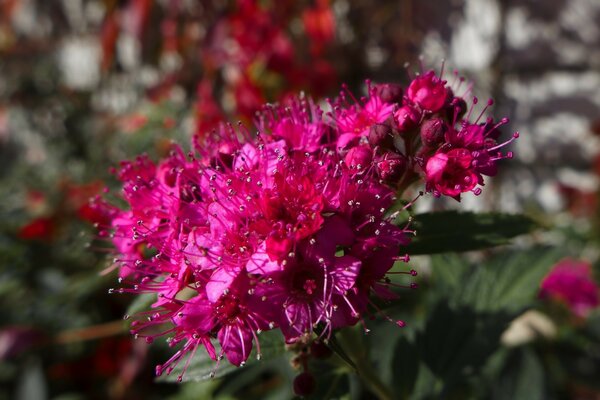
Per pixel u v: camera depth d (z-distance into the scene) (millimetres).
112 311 207
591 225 214
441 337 114
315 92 214
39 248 214
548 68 224
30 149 310
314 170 86
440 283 133
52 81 317
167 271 88
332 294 80
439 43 232
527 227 96
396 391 114
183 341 104
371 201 84
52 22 344
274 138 94
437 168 83
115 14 263
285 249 78
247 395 160
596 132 210
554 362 177
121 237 95
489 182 232
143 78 288
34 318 198
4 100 327
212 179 86
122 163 104
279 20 218
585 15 214
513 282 117
